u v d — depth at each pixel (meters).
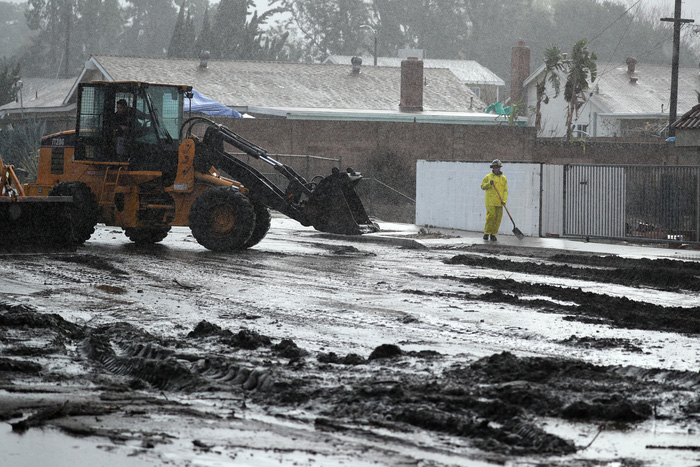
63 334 18.00
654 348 17.20
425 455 10.92
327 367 15.23
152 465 10.52
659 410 12.88
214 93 80.94
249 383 14.30
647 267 31.50
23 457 10.77
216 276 27.12
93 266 28.50
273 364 15.45
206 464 10.55
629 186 40.66
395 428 11.99
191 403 13.26
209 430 11.88
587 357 16.38
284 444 11.30
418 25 176.75
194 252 34.03
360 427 12.04
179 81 82.00
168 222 35.69
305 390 13.66
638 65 113.62
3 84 106.62
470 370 14.88
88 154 35.66
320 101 84.12
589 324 19.72
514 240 40.72
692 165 38.88
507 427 11.84
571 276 28.47
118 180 35.50
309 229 46.62
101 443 11.30
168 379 14.52
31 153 67.06
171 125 35.97
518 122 85.50
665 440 11.60
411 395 13.32
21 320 18.39
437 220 48.62
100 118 35.53
